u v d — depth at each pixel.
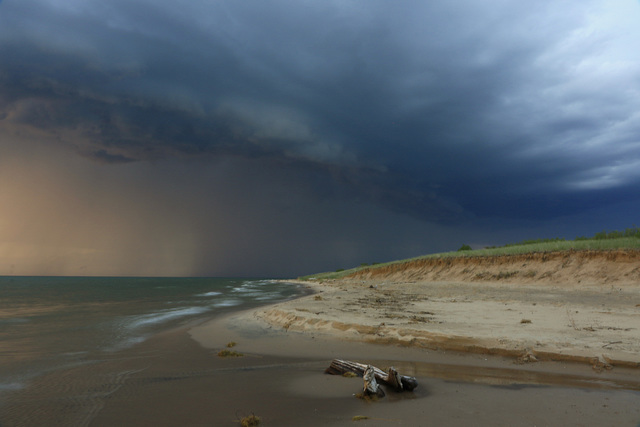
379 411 5.01
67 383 6.57
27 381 6.70
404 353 8.75
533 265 26.50
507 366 7.50
